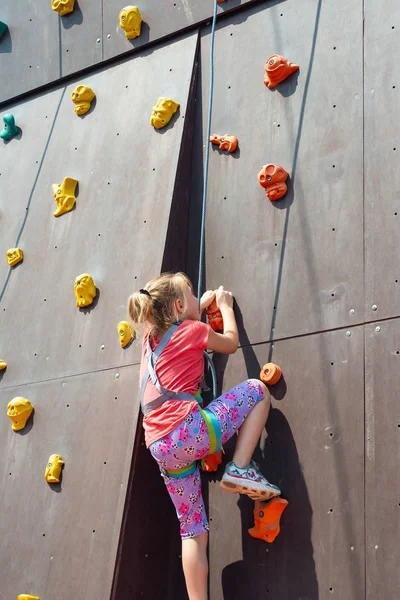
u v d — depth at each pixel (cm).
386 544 300
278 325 349
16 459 390
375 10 365
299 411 334
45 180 449
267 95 387
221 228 380
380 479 307
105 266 397
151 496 352
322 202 354
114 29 452
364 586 301
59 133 457
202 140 401
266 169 365
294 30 388
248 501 338
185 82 411
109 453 357
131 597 339
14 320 423
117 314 383
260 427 323
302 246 354
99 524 348
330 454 322
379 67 356
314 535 317
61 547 356
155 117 406
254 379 332
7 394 406
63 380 389
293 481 327
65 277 412
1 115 495
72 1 473
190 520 315
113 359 376
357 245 339
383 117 348
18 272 436
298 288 349
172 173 391
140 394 322
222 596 332
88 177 429
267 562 325
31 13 496
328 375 331
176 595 348
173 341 318
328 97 367
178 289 326
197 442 306
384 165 341
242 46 404
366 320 327
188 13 425
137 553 343
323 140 362
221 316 360
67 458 371
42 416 389
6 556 372
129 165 413
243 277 366
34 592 356
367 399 319
